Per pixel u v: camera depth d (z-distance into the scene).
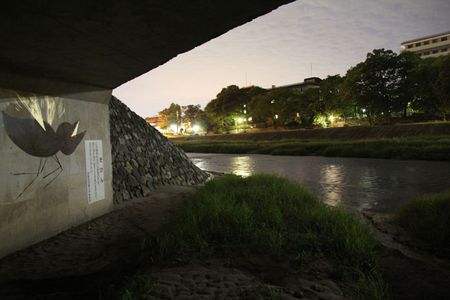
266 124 69.56
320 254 4.99
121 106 14.80
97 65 6.23
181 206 8.32
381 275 4.45
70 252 5.99
